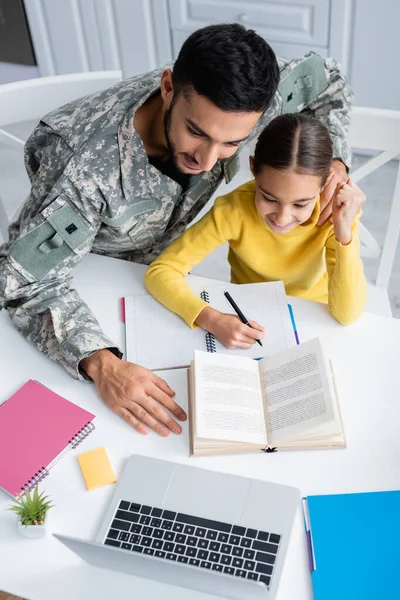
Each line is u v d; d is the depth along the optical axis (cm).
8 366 134
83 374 132
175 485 114
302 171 125
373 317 138
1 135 179
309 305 141
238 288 144
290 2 240
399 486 112
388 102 260
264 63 106
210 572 92
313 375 122
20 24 284
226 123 109
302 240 147
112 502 112
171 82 114
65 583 105
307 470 115
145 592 103
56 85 168
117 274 149
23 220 139
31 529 108
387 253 175
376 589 101
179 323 139
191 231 148
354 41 244
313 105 160
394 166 276
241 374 124
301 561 105
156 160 137
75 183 129
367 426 120
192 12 255
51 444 121
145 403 124
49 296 137
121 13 262
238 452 118
